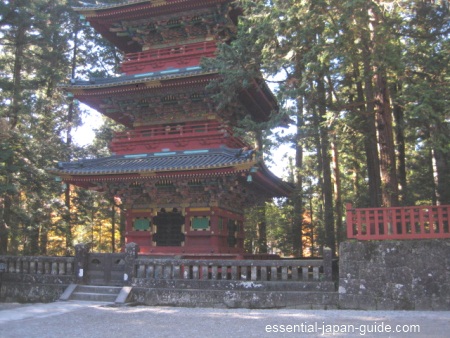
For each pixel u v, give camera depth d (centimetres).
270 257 2400
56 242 3734
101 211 3875
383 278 1417
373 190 2245
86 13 2364
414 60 1614
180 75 2000
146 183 2025
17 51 3034
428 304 1361
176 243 2072
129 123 2566
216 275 1611
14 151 2545
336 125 1923
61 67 3494
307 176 3556
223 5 2186
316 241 3294
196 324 1182
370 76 1769
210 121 2198
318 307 1446
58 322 1222
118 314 1366
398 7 1630
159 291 1598
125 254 1719
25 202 3036
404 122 2273
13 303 1727
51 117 3228
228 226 2211
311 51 1511
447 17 1623
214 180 1922
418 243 1410
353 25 1456
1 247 2692
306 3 1477
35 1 2956
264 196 2480
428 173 2930
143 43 2475
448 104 1377
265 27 1556
